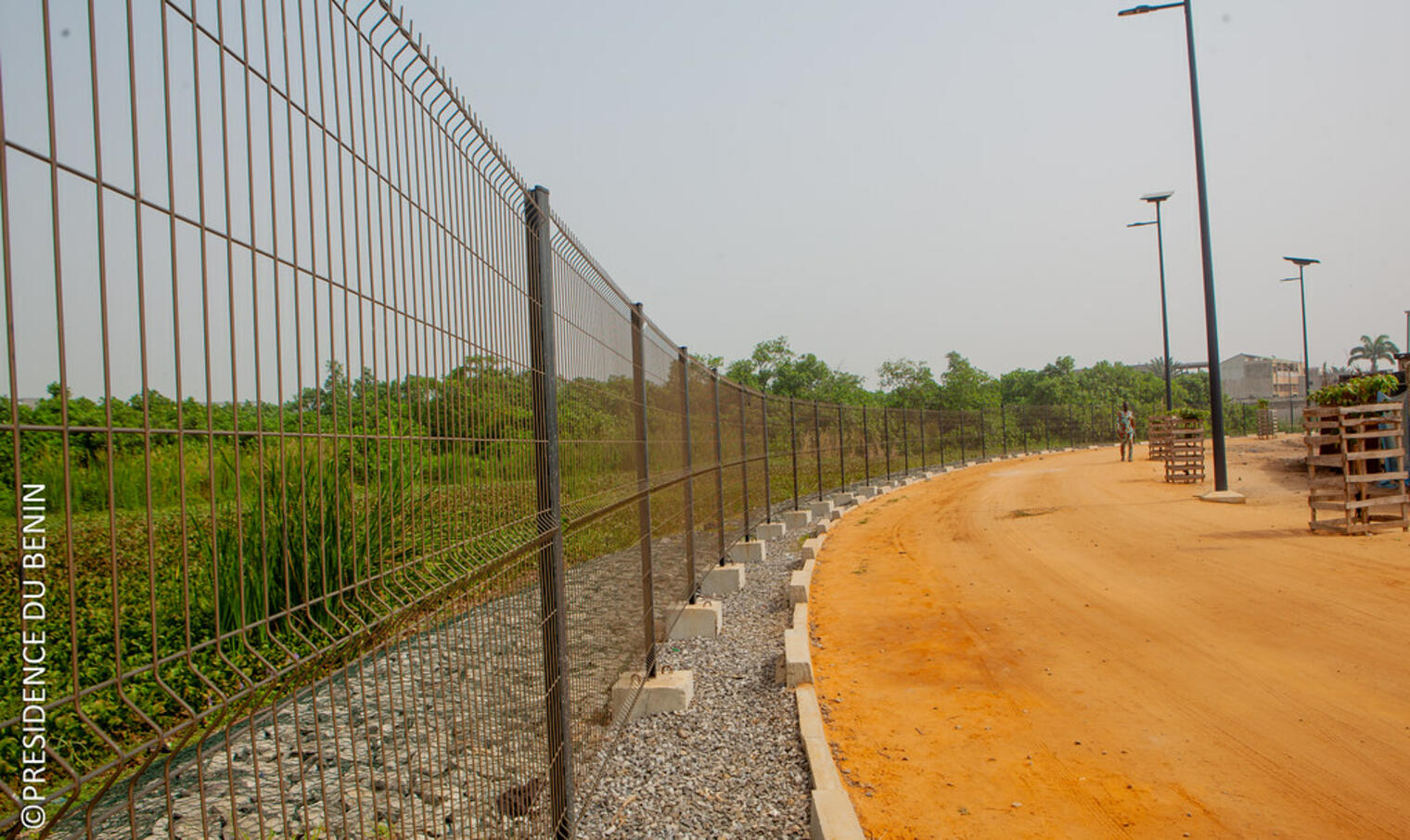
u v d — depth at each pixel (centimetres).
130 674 131
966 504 1961
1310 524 1208
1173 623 812
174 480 283
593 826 460
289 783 405
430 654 249
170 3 144
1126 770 508
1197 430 2050
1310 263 4247
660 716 642
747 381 4609
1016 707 625
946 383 5612
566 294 454
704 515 1073
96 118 128
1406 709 561
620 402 599
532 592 378
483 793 291
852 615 958
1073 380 7212
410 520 239
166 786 139
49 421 153
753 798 489
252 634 201
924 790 498
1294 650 700
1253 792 468
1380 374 1575
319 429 186
